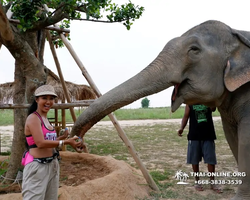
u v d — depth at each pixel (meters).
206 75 3.23
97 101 3.11
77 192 3.89
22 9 3.87
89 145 9.66
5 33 3.86
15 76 5.06
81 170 5.42
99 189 4.10
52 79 7.98
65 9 4.35
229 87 3.20
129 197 4.23
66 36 5.89
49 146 2.91
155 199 4.38
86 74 5.02
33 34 4.97
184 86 3.35
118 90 3.14
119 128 4.65
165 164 6.73
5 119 20.83
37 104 3.13
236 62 3.29
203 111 4.79
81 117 3.07
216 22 3.45
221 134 12.21
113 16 5.07
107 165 5.41
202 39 3.30
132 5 5.05
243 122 3.41
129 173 4.86
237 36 3.38
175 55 3.27
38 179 3.00
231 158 7.34
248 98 3.42
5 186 4.56
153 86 3.18
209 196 4.55
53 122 8.36
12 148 4.88
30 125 2.95
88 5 4.39
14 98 5.07
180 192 4.73
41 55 5.63
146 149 8.80
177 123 18.22
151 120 21.59
